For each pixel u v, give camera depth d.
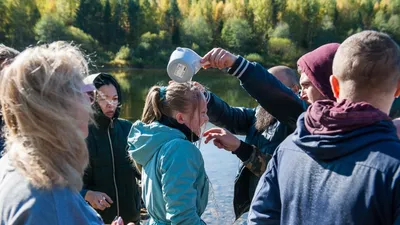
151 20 41.06
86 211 1.21
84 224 1.18
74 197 1.18
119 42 38.09
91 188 2.68
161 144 1.94
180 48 2.03
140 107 12.47
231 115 2.54
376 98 1.29
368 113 1.23
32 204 1.10
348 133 1.24
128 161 2.77
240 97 14.91
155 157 1.94
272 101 2.03
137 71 30.53
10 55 2.18
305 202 1.31
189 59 1.97
